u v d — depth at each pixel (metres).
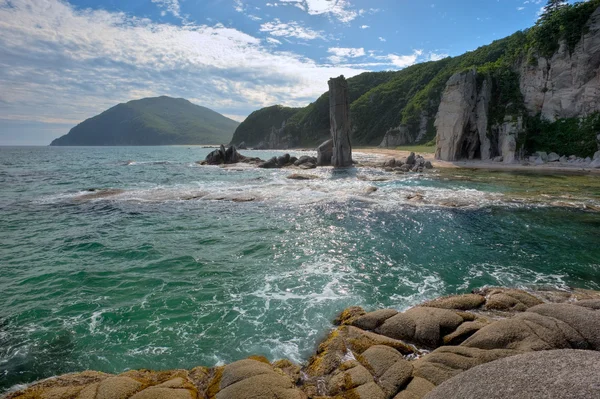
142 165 53.22
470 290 10.74
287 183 31.38
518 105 49.72
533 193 25.78
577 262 12.95
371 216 19.53
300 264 12.92
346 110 48.41
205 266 12.67
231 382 5.99
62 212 20.48
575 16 47.75
